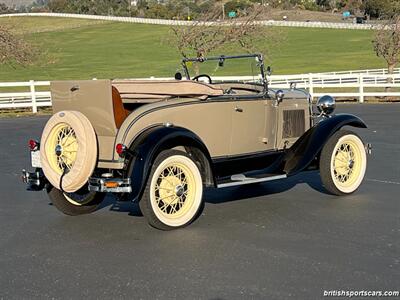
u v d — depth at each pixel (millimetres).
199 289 4484
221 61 8070
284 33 48781
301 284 4527
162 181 6148
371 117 17234
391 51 27672
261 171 7352
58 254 5500
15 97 23891
